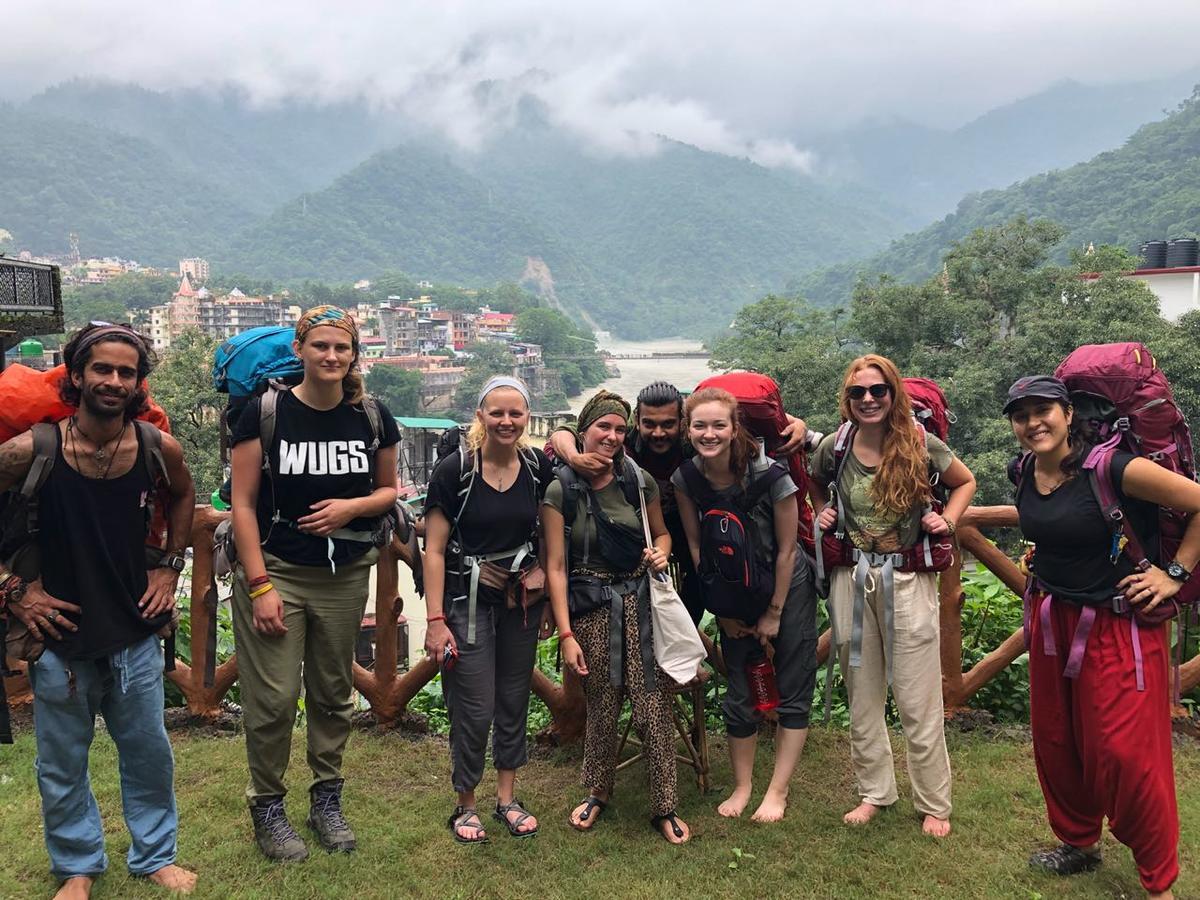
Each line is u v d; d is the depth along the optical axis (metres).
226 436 2.87
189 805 3.12
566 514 2.89
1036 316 35.81
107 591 2.38
